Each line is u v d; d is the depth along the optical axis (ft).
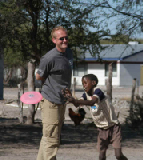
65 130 48.32
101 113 19.01
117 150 19.16
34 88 50.90
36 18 43.52
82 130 48.47
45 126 16.46
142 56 147.84
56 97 16.22
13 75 155.33
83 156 27.91
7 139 40.09
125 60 146.51
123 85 147.02
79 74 148.66
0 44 40.29
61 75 16.30
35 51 44.60
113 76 147.54
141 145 37.73
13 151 31.48
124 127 51.88
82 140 40.91
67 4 42.14
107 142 19.65
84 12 42.39
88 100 17.56
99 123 19.33
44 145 16.51
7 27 39.63
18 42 43.34
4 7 41.47
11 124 51.60
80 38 44.55
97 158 26.78
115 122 19.25
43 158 16.70
